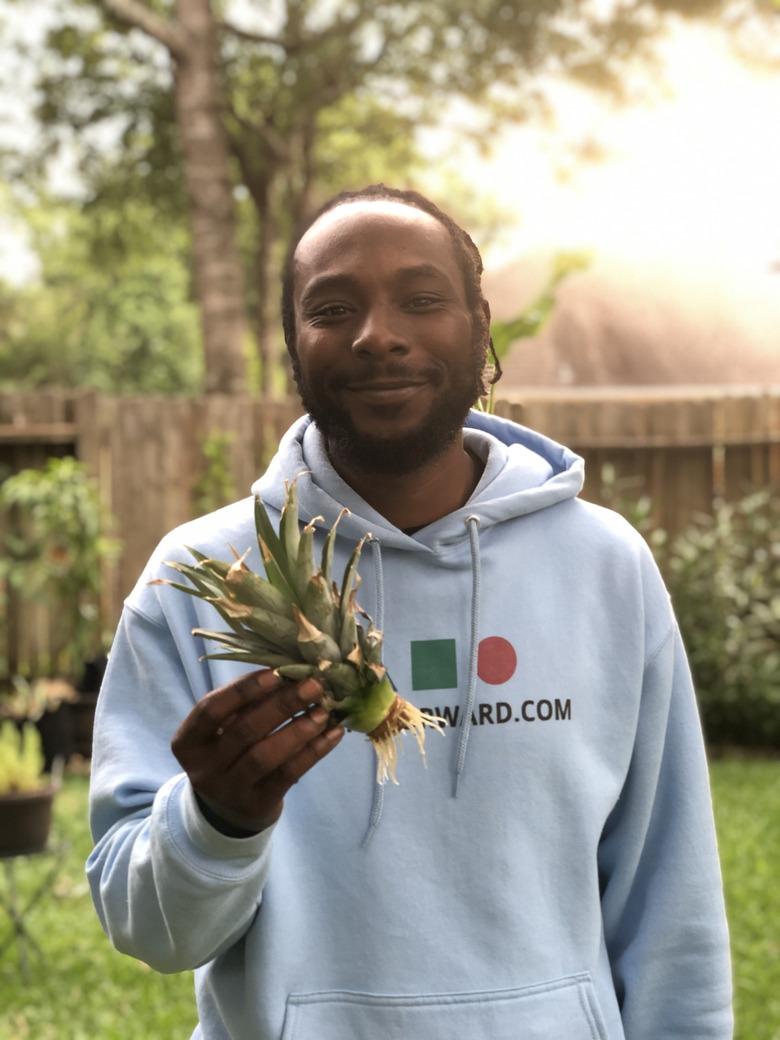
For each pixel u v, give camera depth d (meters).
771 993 5.10
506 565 1.87
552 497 1.91
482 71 20.89
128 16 17.80
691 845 1.91
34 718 9.01
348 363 1.70
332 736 1.44
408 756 1.78
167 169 25.77
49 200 26.47
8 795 5.29
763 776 8.98
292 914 1.72
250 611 1.39
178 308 47.75
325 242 1.74
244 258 32.16
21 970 5.49
